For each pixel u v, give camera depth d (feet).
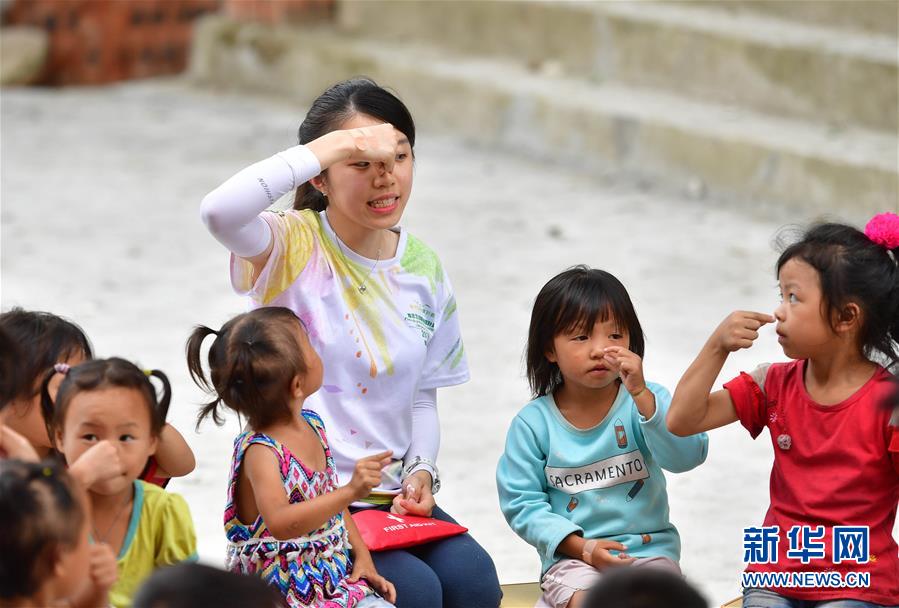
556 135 67.21
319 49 79.66
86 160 67.36
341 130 21.49
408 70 74.64
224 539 27.61
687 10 69.67
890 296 20.11
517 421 22.93
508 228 54.95
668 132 61.77
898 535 27.73
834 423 20.21
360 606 20.01
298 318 20.47
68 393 18.69
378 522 21.40
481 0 76.18
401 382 22.38
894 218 20.51
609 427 22.47
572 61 72.02
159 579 14.48
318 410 22.12
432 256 23.38
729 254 51.13
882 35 62.80
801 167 56.18
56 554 15.56
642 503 22.39
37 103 81.35
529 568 26.91
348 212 21.75
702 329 41.93
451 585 21.34
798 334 20.24
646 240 53.21
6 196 59.77
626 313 22.20
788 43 61.77
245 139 72.69
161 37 89.25
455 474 31.71
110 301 45.11
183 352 39.78
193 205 59.41
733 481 31.24
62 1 87.40
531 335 22.76
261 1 85.20
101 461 17.71
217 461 31.99
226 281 48.11
